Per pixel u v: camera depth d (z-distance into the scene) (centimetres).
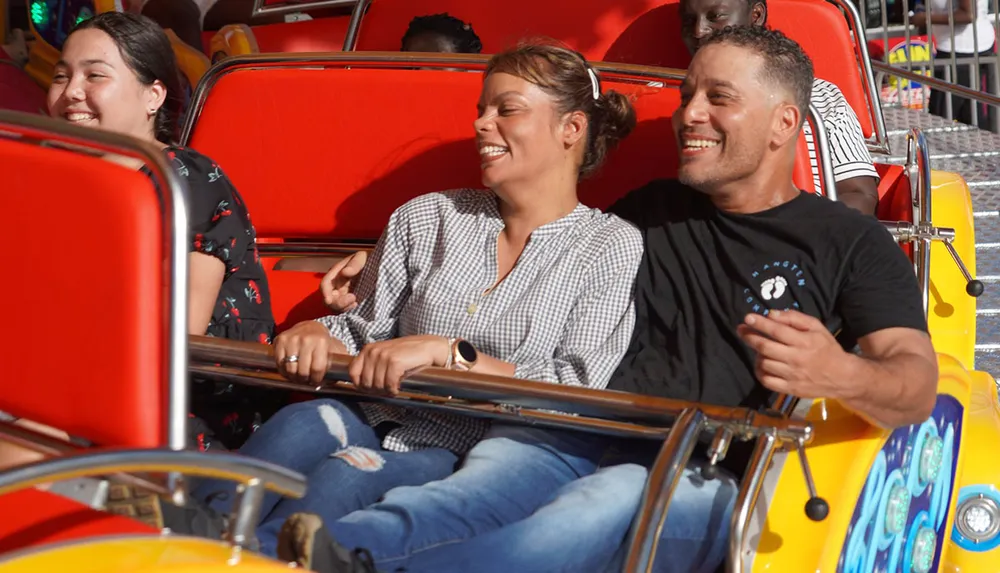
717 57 271
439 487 234
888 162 536
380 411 280
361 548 203
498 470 241
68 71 297
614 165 332
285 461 259
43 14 629
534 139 280
